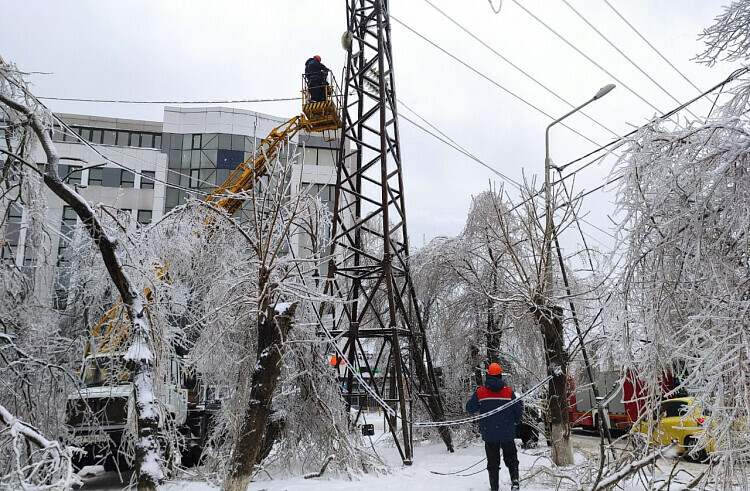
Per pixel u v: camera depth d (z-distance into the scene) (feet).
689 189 20.18
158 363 27.84
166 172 128.47
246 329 32.81
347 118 46.75
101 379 36.55
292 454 33.86
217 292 32.58
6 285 30.12
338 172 43.60
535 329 49.55
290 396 34.63
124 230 30.32
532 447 50.16
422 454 44.60
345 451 32.91
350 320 42.63
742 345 17.60
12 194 32.27
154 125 142.61
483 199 54.08
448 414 51.24
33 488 17.99
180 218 34.81
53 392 29.89
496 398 27.32
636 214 21.26
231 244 35.78
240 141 134.82
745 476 18.25
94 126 140.46
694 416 19.77
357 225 41.91
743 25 21.44
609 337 23.04
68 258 41.50
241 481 25.41
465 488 28.19
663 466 34.83
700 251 19.57
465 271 55.26
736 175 19.03
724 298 19.15
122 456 35.50
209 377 33.99
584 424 68.59
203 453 32.94
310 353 34.37
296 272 32.73
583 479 24.85
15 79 30.50
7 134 31.42
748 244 19.03
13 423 20.13
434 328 57.31
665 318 20.93
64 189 26.68
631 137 21.90
